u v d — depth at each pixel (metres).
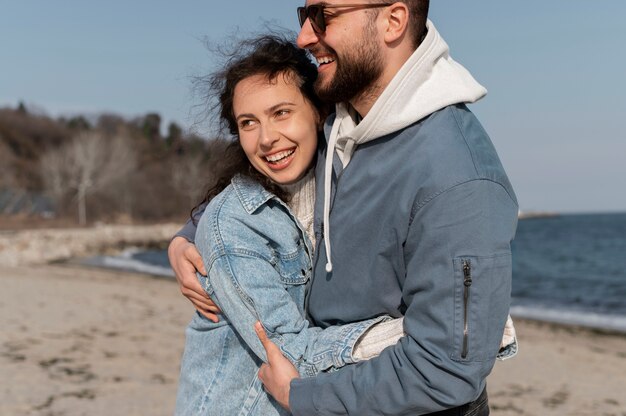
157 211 71.19
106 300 14.36
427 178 1.79
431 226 1.77
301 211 2.24
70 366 7.47
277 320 2.02
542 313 16.95
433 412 1.93
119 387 6.73
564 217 159.38
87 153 66.06
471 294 1.73
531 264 37.66
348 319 2.04
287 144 2.11
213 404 2.18
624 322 14.94
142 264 32.44
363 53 1.90
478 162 1.80
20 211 66.31
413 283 1.82
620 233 72.50
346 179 1.98
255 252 2.09
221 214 2.15
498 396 7.53
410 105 1.86
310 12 1.93
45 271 24.11
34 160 80.44
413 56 1.84
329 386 1.87
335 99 1.98
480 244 1.73
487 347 1.76
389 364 1.81
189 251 2.25
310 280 2.16
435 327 1.76
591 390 7.93
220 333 2.22
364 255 1.95
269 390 2.00
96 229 51.09
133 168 71.88
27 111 92.00
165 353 8.49
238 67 2.12
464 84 1.93
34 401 6.09
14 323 10.00
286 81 2.10
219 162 2.33
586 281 27.78
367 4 1.88
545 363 9.45
